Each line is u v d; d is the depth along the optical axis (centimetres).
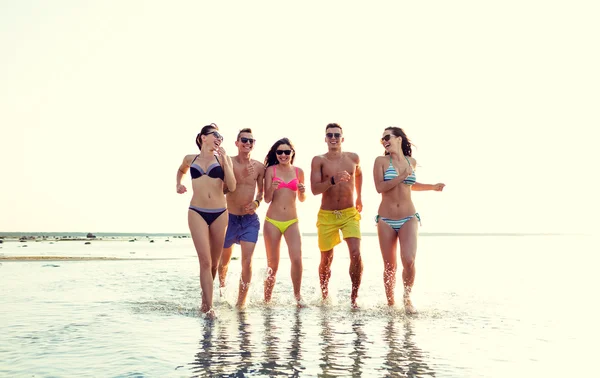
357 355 494
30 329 617
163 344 537
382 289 1068
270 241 852
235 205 858
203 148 782
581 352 524
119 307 800
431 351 516
